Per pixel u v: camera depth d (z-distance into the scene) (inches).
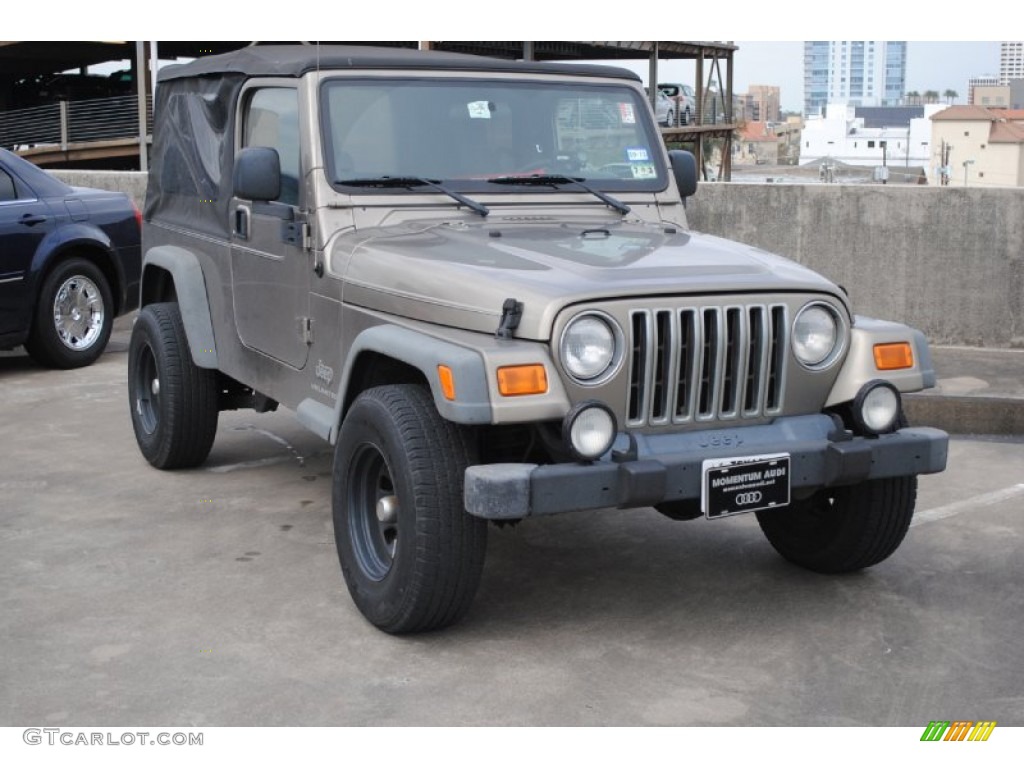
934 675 154.6
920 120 4215.1
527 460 169.6
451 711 144.2
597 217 200.7
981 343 356.2
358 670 155.7
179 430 241.3
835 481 160.4
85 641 164.7
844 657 160.1
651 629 169.6
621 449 151.6
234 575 190.5
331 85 190.7
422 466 153.8
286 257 198.1
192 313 231.5
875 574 192.1
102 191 378.9
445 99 197.5
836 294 165.3
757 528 215.9
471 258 166.7
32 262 347.9
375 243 179.3
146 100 1247.5
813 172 3486.7
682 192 212.7
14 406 314.0
